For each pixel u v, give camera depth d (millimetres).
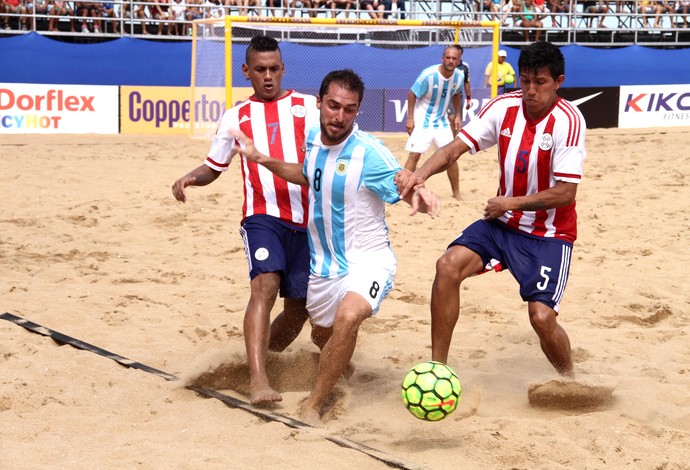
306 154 5145
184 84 25422
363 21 18688
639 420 5008
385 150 4934
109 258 9508
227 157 5734
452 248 5453
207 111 21125
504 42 28828
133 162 17266
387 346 6676
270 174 5594
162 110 23594
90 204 12484
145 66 25016
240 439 4617
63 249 9750
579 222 11617
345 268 5086
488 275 8898
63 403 5160
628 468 4332
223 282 8602
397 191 4805
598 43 29250
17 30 25500
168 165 16922
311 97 5836
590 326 7254
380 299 5035
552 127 5188
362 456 4406
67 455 4340
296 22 18422
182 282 8547
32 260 9273
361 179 4902
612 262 9430
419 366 4527
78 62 24438
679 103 26875
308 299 5312
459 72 12945
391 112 21891
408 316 7461
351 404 5359
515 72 27016
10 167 16141
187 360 6156
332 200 4980
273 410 5113
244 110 5742
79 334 6734
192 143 20891
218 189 14203
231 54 19141
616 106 26344
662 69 28016
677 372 5992
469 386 5703
